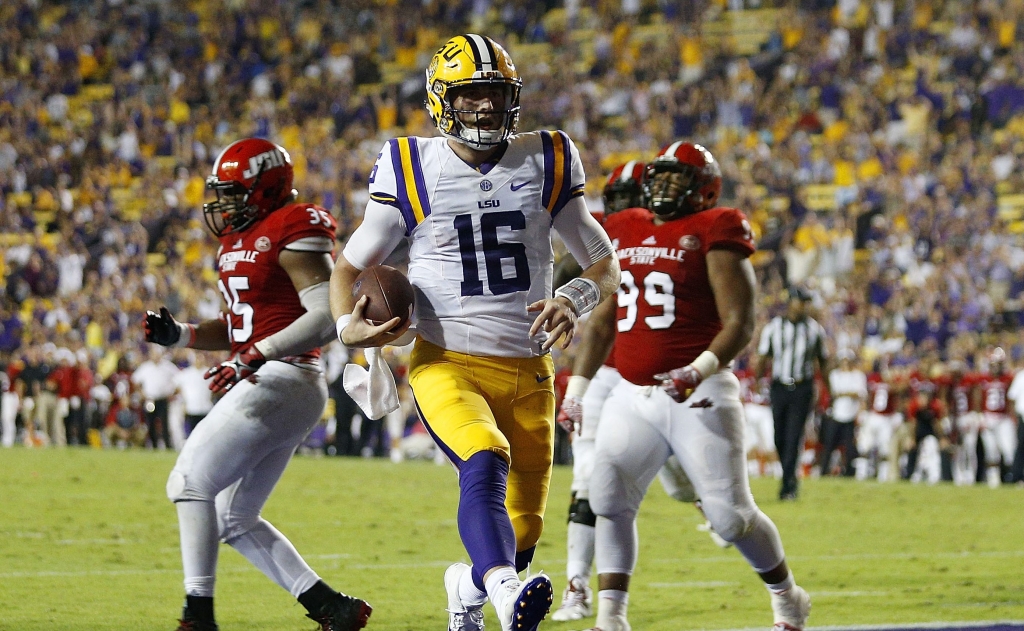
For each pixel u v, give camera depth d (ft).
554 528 68.90
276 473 35.70
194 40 237.04
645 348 36.96
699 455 36.04
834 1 206.49
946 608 44.37
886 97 186.80
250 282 35.19
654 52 204.74
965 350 129.49
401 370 132.87
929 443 124.98
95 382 145.79
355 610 35.01
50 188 201.57
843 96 189.06
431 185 29.89
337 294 30.17
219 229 36.52
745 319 36.27
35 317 169.17
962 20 195.11
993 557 59.77
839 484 106.83
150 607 42.60
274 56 233.76
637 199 47.57
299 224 34.88
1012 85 181.68
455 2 233.96
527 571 31.96
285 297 35.29
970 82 184.03
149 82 232.94
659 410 36.45
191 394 129.49
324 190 185.37
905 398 122.01
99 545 58.03
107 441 143.74
